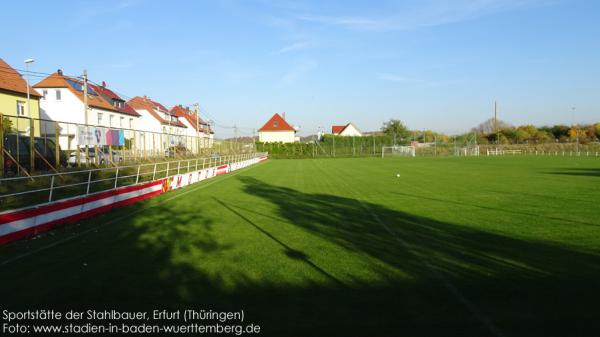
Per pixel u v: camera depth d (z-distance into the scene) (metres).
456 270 5.86
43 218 8.99
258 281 5.46
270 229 9.07
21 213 8.30
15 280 5.63
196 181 22.09
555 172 25.44
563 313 4.29
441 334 3.84
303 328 4.00
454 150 65.44
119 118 48.69
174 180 18.47
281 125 91.19
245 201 14.01
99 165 18.34
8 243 7.89
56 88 41.16
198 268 6.09
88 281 5.54
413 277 5.55
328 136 71.44
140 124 58.09
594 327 3.95
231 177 25.73
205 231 8.94
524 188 16.69
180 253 7.02
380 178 22.84
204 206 12.92
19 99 30.91
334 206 12.43
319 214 11.00
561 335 3.80
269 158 65.31
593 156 54.97
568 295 4.81
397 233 8.47
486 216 10.34
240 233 8.68
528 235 8.12
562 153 61.88
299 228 9.14
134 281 5.52
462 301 4.66
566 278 5.45
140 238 8.28
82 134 16.52
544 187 16.97
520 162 39.06
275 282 5.41
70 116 41.12
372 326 4.02
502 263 6.19
